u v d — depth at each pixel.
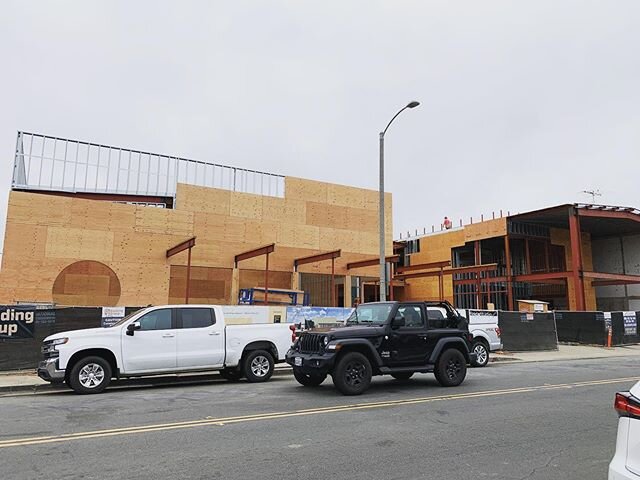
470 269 30.00
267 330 13.27
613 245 46.25
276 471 5.48
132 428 7.42
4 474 5.36
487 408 9.08
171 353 11.96
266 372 13.03
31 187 22.95
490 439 6.92
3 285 20.91
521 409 9.02
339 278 35.69
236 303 25.73
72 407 9.29
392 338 11.08
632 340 27.81
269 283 28.34
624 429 3.69
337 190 29.67
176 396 10.54
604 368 16.70
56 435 7.01
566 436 7.14
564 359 20.33
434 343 11.62
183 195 25.17
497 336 17.89
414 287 47.09
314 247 28.44
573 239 34.94
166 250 24.30
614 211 36.97
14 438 6.85
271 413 8.52
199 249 25.19
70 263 22.14
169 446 6.43
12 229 21.31
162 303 23.83
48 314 15.19
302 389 11.44
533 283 43.38
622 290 44.91
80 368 11.09
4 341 14.61
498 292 43.25
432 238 46.31
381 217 19.59
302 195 28.52
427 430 7.38
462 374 11.89
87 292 22.39
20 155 23.00
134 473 5.39
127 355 11.54
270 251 23.00
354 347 10.70
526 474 5.49
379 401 9.70
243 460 5.86
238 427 7.48
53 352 11.05
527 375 14.38
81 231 22.55
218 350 12.46
